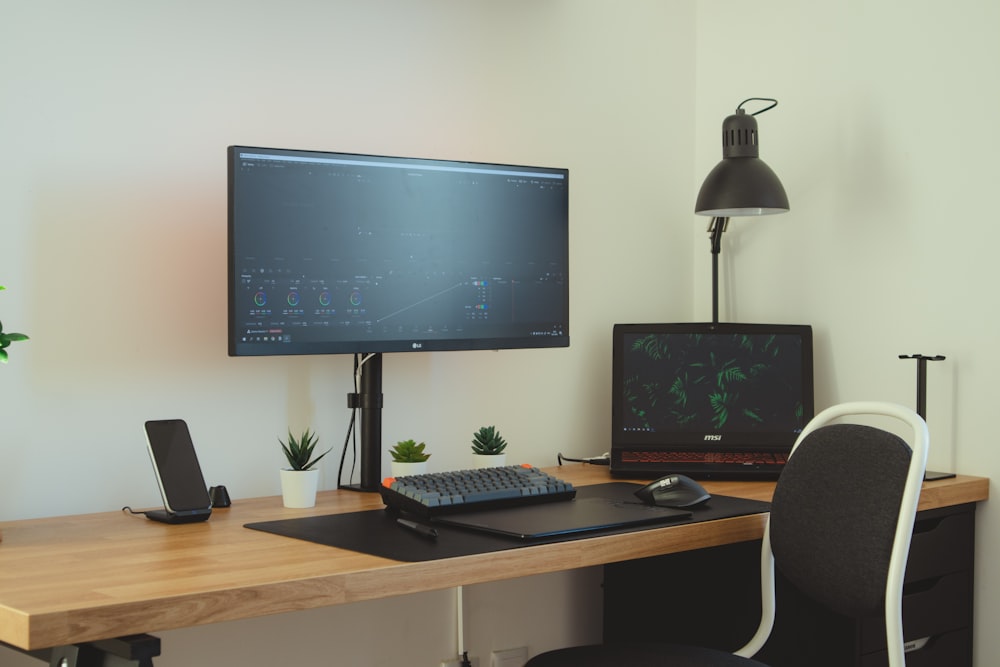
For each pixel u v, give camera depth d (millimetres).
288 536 1485
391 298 1904
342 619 2061
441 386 2217
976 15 2062
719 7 2592
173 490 1616
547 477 1809
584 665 1559
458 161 1978
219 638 1896
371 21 2094
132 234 1802
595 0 2457
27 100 1691
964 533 2033
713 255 2459
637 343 2307
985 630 2057
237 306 1743
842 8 2307
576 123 2424
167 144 1837
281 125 1974
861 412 1591
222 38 1900
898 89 2201
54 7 1715
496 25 2289
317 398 2031
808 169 2385
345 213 1848
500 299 2037
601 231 2471
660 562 2150
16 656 1627
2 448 1675
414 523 1538
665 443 2244
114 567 1275
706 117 2631
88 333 1757
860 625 1795
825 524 1527
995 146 2035
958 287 2102
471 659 2256
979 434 2070
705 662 1565
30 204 1696
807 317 2393
